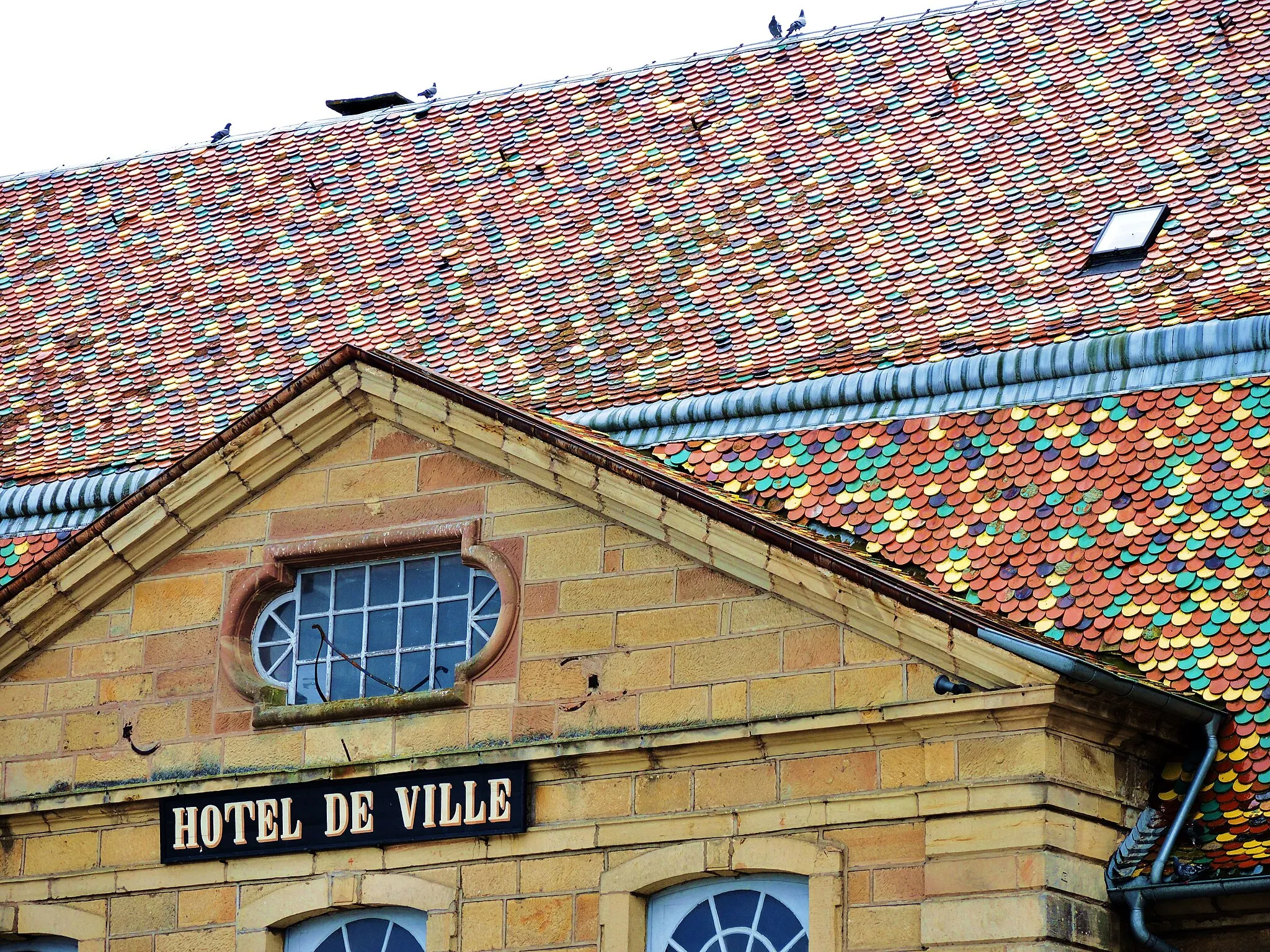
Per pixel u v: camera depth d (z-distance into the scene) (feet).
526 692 73.77
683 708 71.51
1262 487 72.59
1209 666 69.10
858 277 88.58
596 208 98.78
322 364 78.02
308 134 111.04
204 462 78.95
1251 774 67.10
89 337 102.27
